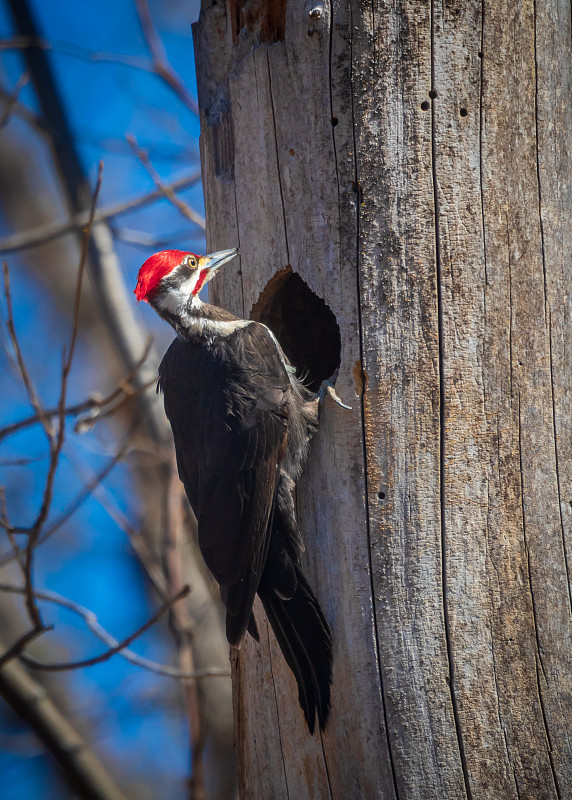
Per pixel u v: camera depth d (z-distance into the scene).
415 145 9.11
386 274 9.12
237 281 10.14
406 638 8.81
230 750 16.62
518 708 8.72
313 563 9.24
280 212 9.59
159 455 13.95
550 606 8.91
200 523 9.31
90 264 14.18
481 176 9.11
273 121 9.59
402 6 9.12
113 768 17.98
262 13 9.76
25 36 14.93
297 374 10.48
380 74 9.16
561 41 9.39
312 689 8.82
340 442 9.15
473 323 9.03
